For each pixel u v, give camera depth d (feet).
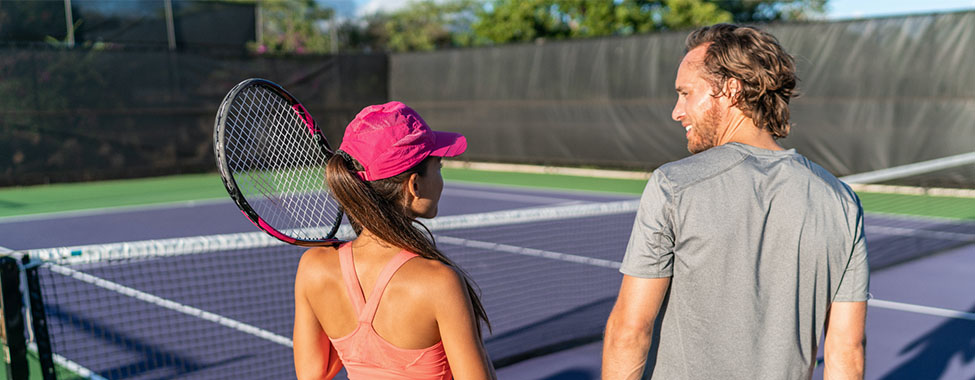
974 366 12.42
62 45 42.34
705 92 4.87
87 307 16.16
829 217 4.53
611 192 39.34
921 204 32.19
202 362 12.80
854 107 36.88
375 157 4.43
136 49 44.91
